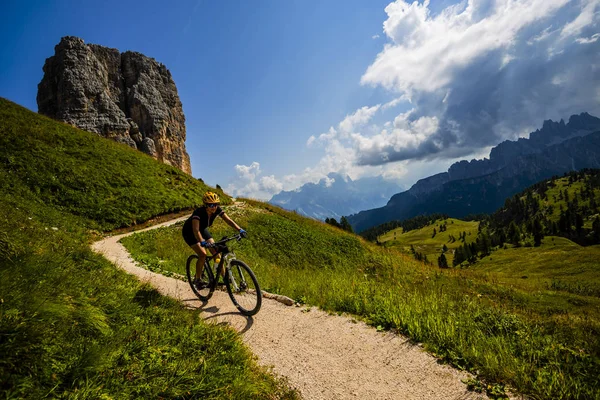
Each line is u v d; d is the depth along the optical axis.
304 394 4.40
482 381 4.56
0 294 3.90
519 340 5.97
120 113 101.88
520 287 23.09
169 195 33.91
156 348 4.52
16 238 7.95
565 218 191.62
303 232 32.97
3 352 3.09
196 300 8.09
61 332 3.93
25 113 36.62
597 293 29.47
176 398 3.61
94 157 33.72
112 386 3.46
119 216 25.88
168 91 124.56
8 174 24.22
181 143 124.62
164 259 15.12
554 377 4.31
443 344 5.58
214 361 4.57
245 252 24.47
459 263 173.88
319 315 7.27
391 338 6.05
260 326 6.55
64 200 24.73
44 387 3.07
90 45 108.19
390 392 4.46
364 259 30.64
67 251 9.42
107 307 5.59
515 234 182.25
